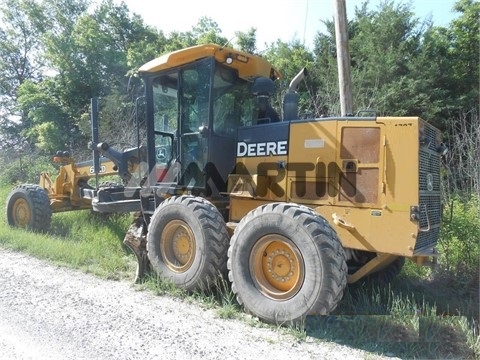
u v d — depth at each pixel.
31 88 23.59
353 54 17.67
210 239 4.76
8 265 5.98
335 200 4.63
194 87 5.67
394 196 4.29
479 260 6.03
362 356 3.53
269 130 5.24
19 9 31.94
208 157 5.47
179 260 5.17
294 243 4.10
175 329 3.95
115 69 23.56
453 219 6.39
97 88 23.28
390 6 17.42
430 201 4.64
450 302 5.19
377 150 4.43
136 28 26.98
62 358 3.31
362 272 4.54
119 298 4.76
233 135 5.79
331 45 18.88
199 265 4.76
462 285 5.94
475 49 16.80
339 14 7.80
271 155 5.18
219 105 5.66
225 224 4.94
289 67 18.39
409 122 4.29
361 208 4.46
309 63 18.33
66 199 8.78
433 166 4.83
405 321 4.10
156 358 3.35
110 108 14.94
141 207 6.02
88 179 8.80
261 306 4.16
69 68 23.06
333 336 3.90
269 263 4.35
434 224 4.76
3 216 9.55
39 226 8.09
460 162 8.84
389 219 4.30
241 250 4.39
